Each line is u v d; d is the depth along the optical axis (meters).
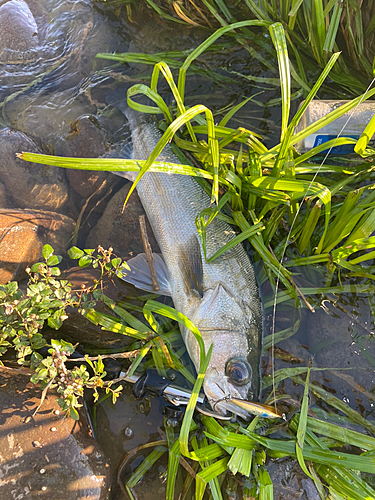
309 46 0.59
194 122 0.56
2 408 0.42
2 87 0.58
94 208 0.54
